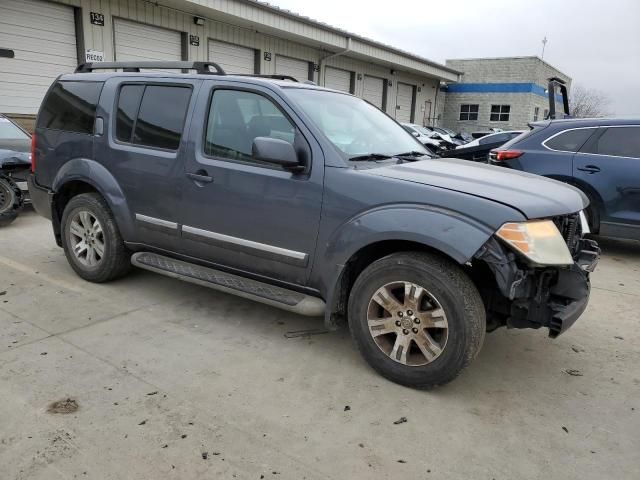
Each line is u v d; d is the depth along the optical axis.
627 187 5.92
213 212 3.79
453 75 31.38
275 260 3.56
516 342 3.91
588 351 3.80
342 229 3.23
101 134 4.43
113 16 13.16
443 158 4.12
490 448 2.65
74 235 4.75
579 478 2.46
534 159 6.44
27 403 2.85
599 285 5.34
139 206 4.23
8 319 3.93
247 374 3.28
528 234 2.81
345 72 23.11
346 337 3.87
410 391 3.15
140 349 3.54
